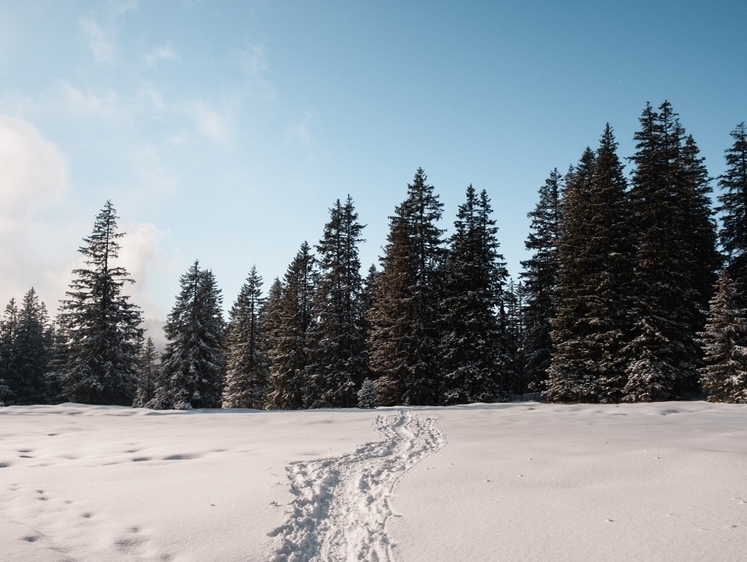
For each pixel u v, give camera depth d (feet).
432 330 112.37
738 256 91.61
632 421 52.95
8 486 25.84
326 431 49.67
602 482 23.93
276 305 158.10
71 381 114.01
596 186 95.86
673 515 18.80
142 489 24.84
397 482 26.14
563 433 42.52
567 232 102.32
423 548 16.93
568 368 89.56
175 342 121.60
